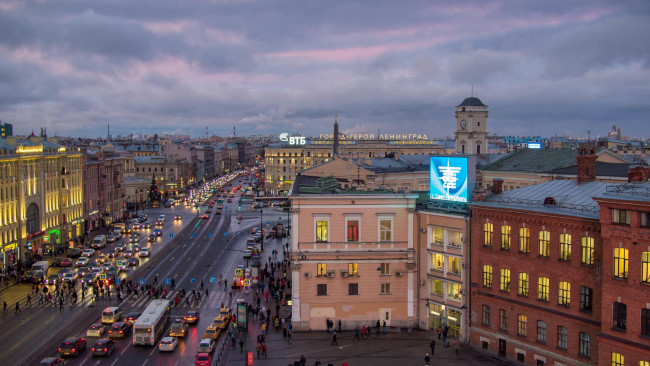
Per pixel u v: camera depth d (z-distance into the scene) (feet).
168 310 225.15
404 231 207.41
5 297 266.57
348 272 207.41
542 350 164.45
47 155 388.16
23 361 180.96
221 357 184.14
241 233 470.39
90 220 479.00
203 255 373.40
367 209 206.39
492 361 176.45
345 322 208.44
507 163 343.05
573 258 156.56
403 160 422.00
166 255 374.84
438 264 203.51
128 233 473.26
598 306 150.20
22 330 215.72
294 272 206.59
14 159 339.57
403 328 208.64
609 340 140.67
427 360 172.45
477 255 186.09
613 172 268.82
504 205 177.27
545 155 333.21
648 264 133.49
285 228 492.54
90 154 503.20
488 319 183.32
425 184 392.27
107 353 185.68
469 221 188.96
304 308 207.92
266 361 179.73
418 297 208.85
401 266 208.13
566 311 158.61
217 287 285.23
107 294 264.72
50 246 377.91
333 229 206.39
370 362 176.86
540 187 187.42
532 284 168.55
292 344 195.52
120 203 578.25
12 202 339.16
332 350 188.24
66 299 261.24
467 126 510.17
